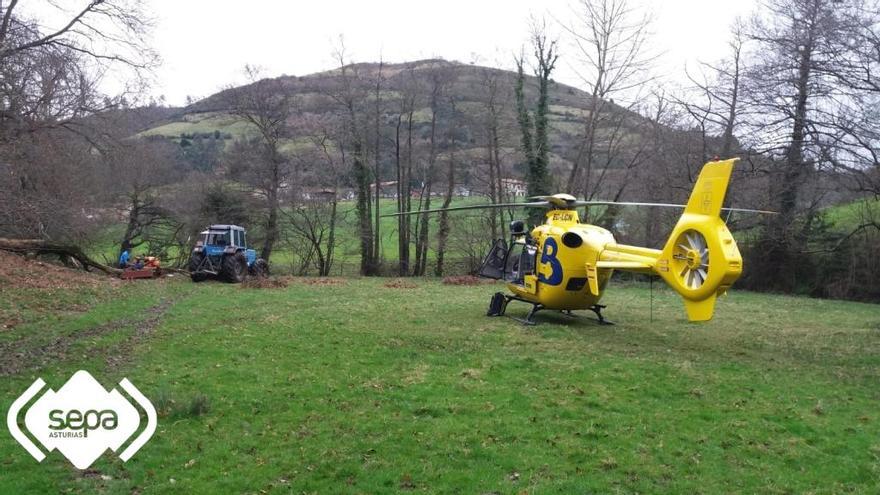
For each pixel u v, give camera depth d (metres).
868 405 7.44
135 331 11.24
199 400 6.62
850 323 14.74
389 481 5.07
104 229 30.08
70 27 18.12
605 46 29.42
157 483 4.96
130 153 24.19
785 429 6.49
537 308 13.16
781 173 21.55
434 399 7.22
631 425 6.51
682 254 9.22
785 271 25.89
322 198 32.94
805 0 17.58
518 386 7.90
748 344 11.41
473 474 5.22
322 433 6.09
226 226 22.61
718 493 4.98
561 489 4.96
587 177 30.39
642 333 12.28
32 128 18.55
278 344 10.22
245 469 5.24
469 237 32.66
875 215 24.34
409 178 34.56
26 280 15.85
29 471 5.13
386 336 11.13
